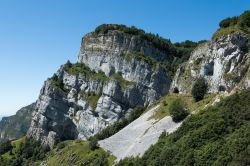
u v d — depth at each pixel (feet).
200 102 534.37
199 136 387.75
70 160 605.31
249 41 520.42
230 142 345.72
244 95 428.56
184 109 534.37
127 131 602.03
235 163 311.06
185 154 372.58
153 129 543.39
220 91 527.40
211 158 342.85
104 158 548.72
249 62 506.07
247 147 321.52
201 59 594.65
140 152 500.74
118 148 566.77
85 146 620.90
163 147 434.30
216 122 392.68
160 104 615.16
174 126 519.60
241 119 386.73
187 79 603.67
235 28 541.75
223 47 539.70
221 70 533.55
